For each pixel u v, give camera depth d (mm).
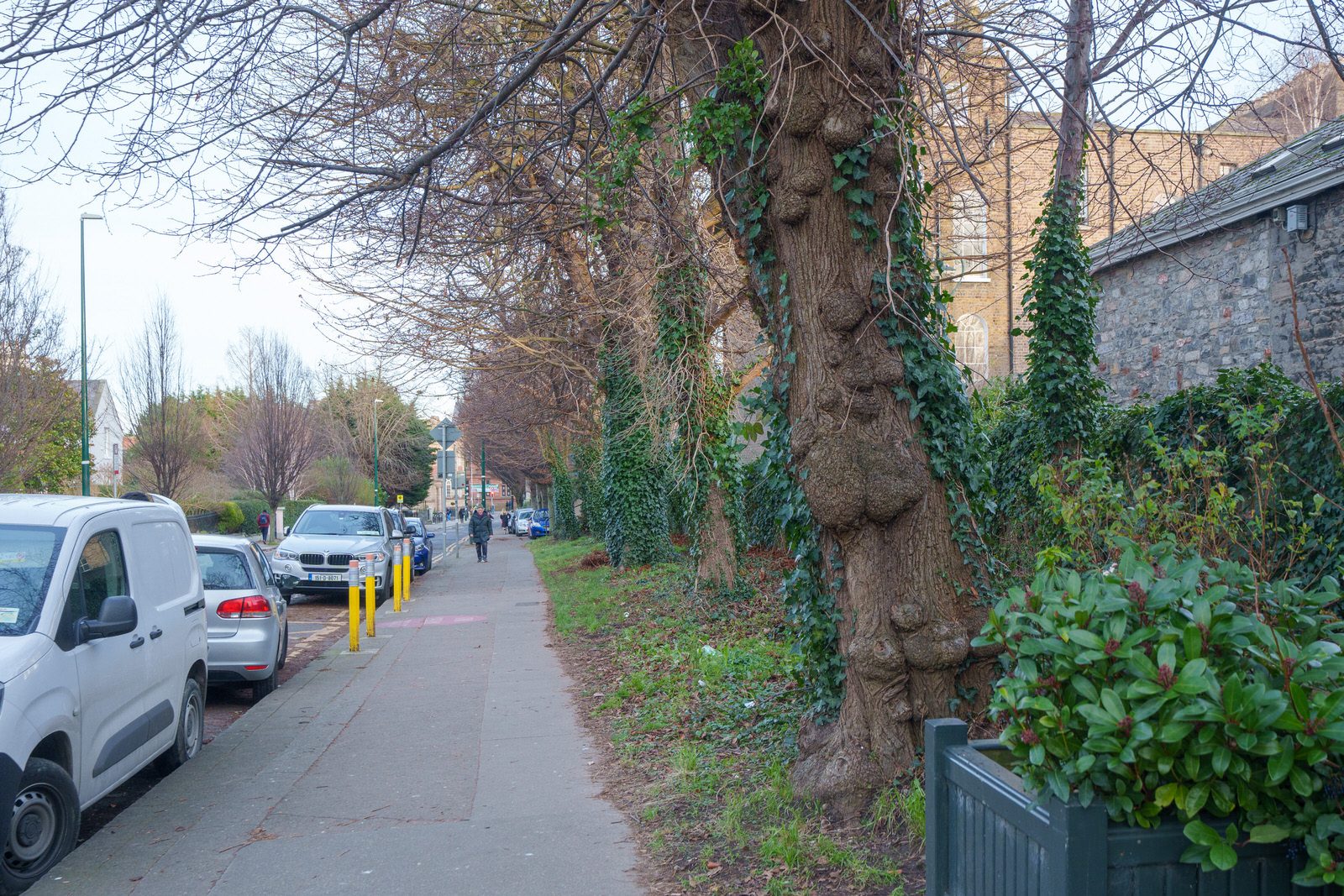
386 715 9141
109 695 6051
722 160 5988
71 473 31453
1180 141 8047
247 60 6852
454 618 17109
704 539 14336
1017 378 14031
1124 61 7070
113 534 6664
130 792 7223
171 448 40594
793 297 5594
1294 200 12672
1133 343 17016
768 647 10367
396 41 9602
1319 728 2484
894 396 5469
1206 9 6156
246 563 10773
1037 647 2846
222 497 49625
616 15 10438
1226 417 9055
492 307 15117
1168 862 2678
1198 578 2973
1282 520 7734
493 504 124000
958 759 3361
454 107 9977
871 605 5395
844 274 5457
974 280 25875
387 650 13438
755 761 6527
